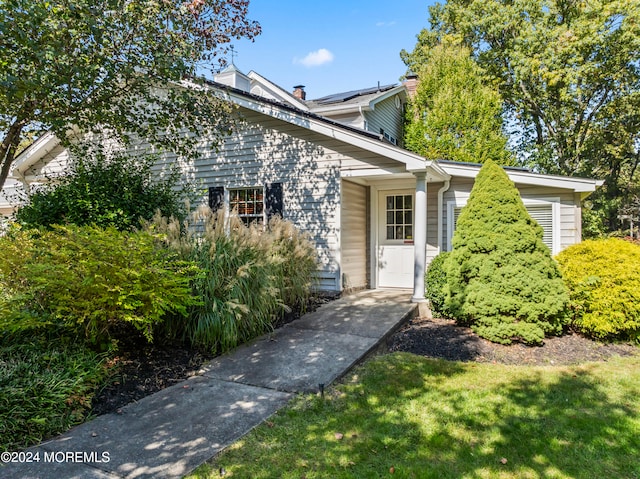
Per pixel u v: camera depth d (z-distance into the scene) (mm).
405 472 2322
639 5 14234
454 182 7723
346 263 7742
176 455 2500
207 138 8445
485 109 13281
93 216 6039
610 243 5402
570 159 17562
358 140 6762
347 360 4160
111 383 3518
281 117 7312
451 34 18703
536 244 4945
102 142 9156
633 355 4516
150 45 5379
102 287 3658
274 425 2881
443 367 4082
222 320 4391
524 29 16500
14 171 10055
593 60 15453
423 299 6539
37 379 3082
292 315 6039
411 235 8430
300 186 7695
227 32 6273
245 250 5078
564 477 2291
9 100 4523
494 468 2369
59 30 4473
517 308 4730
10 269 4094
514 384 3639
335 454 2512
